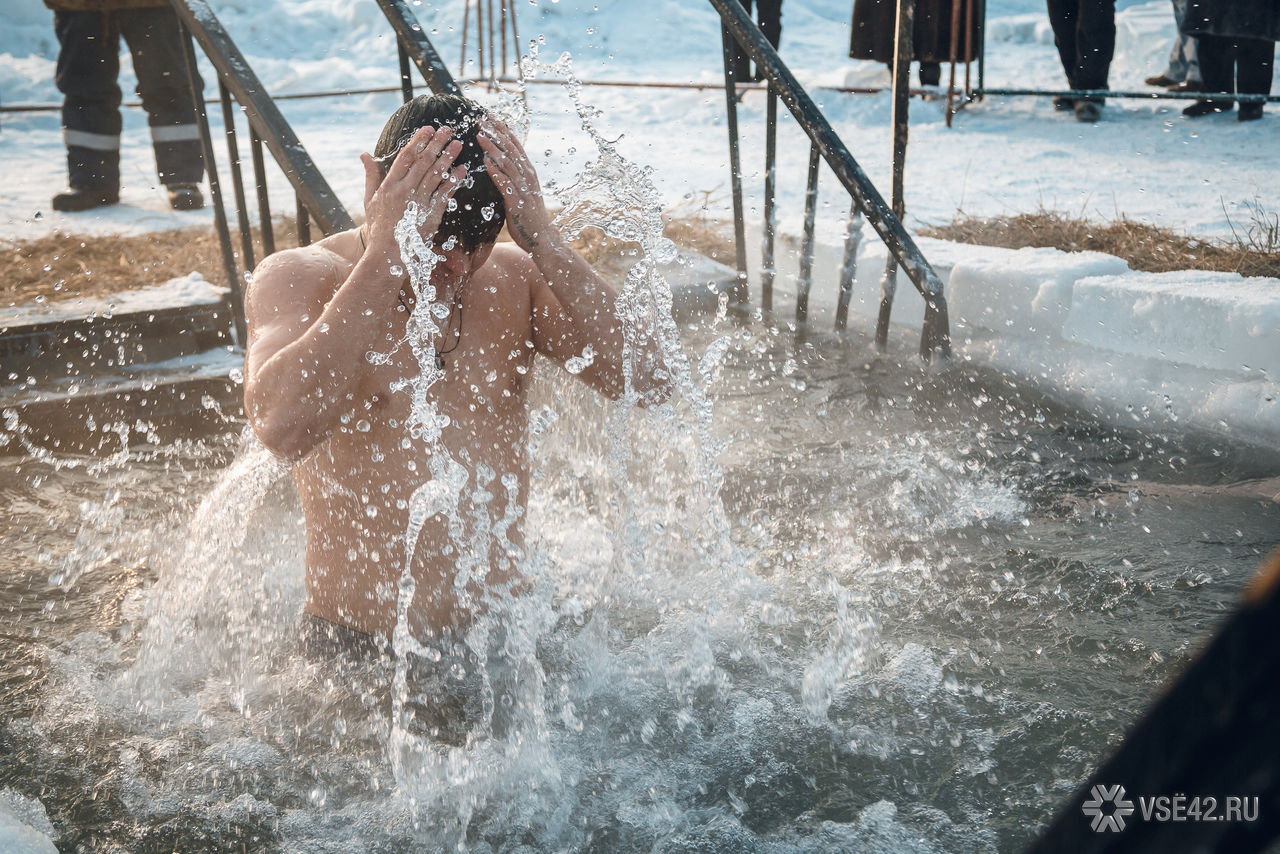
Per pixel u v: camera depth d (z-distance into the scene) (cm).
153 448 296
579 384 243
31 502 264
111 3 509
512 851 150
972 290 358
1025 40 1361
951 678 183
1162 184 555
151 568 233
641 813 156
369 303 166
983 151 685
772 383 327
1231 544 223
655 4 1400
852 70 935
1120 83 953
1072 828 38
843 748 167
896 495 252
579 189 220
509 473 193
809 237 373
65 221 496
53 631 207
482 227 176
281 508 256
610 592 214
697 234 464
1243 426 276
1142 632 193
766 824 153
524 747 169
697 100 906
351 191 594
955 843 147
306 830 154
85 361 316
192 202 541
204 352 334
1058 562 218
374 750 170
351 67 1153
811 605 208
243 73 316
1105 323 321
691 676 186
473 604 187
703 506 244
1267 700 31
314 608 193
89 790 162
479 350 188
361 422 180
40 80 1012
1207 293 301
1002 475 262
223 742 172
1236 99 639
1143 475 260
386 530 183
